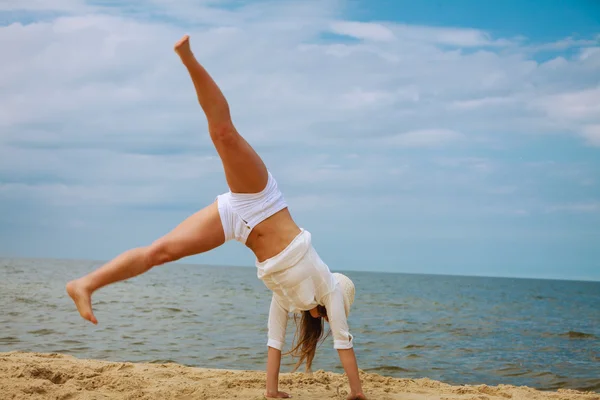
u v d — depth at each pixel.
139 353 9.81
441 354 11.05
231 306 21.50
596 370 9.62
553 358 10.92
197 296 27.80
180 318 15.92
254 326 14.52
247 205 4.26
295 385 5.86
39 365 6.04
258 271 4.54
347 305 5.02
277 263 4.36
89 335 11.61
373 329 15.12
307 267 4.45
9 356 7.11
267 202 4.29
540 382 8.53
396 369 9.27
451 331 15.42
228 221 4.24
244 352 10.31
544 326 18.45
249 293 33.00
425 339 13.33
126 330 12.68
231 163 4.10
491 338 14.09
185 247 4.16
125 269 4.02
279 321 5.07
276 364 5.06
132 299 23.28
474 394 5.89
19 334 11.30
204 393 5.09
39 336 11.16
